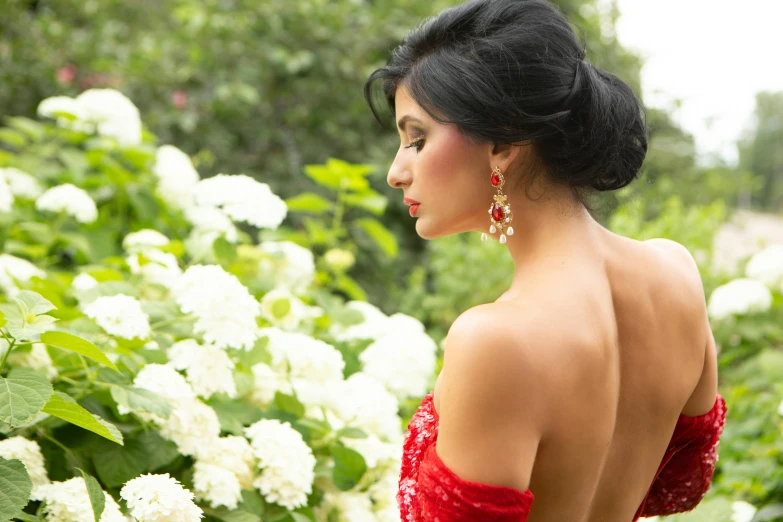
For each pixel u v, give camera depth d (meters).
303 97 5.12
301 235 2.89
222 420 1.70
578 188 1.22
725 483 2.47
